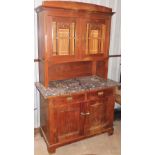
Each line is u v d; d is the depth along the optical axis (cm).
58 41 193
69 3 184
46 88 197
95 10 199
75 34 199
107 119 232
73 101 197
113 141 232
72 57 203
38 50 212
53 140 197
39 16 193
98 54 222
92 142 229
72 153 207
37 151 207
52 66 223
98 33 219
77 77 246
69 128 203
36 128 241
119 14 272
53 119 190
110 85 216
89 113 212
